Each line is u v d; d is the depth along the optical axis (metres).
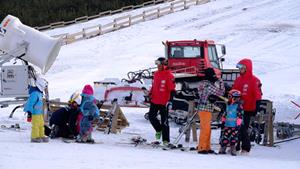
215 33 40.53
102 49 38.25
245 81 11.70
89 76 29.16
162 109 12.13
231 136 11.41
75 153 9.43
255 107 11.65
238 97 11.34
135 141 12.48
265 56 33.75
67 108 12.71
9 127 14.12
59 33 48.81
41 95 11.49
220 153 11.52
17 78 15.26
